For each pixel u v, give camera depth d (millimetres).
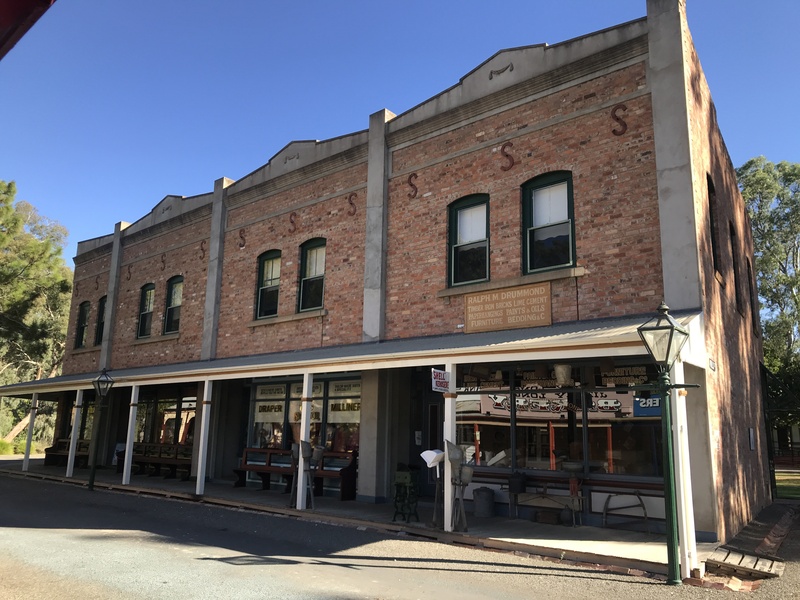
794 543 9469
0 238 27422
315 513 10992
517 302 10898
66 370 22859
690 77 10031
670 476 6910
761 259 39969
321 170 14773
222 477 16797
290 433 15023
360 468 12867
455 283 12062
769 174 41656
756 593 6328
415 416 13531
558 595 6141
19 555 7605
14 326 28047
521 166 11352
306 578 6621
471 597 6027
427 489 13172
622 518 9523
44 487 16031
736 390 11562
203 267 17516
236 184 16922
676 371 7516
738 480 10531
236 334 16062
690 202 9266
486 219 11859
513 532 9070
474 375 11688
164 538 8906
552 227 10906
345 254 13906
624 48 10336
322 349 13492
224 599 5738
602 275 10047
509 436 11102
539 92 11320
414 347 10594
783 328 38375
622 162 10141
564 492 10234
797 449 32094
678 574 6688
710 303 9719
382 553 8086
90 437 21828
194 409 18266
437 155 12680
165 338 18078
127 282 20438
